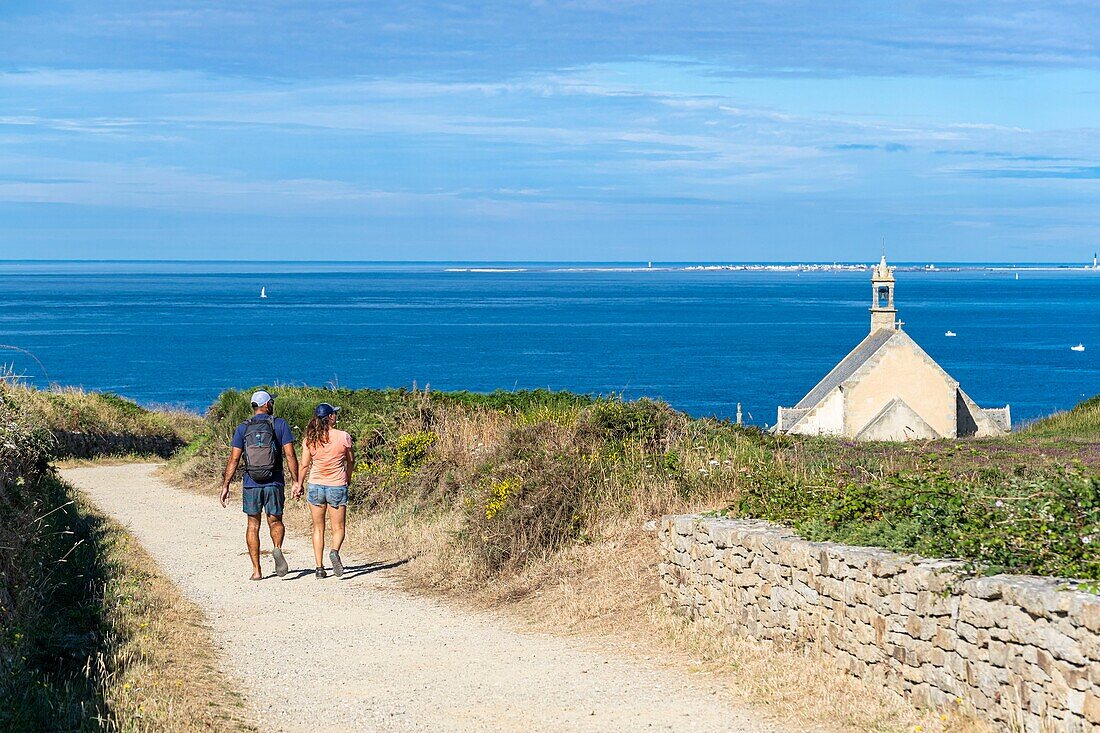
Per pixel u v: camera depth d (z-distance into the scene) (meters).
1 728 8.23
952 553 9.20
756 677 10.20
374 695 10.17
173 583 15.53
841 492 12.23
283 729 9.12
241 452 16.27
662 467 16.59
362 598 14.92
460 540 16.78
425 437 21.78
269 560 17.72
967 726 8.20
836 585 10.05
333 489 16.33
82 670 10.22
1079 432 28.12
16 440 14.59
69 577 14.00
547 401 24.28
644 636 12.30
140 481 29.84
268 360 135.50
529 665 11.31
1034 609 7.70
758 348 160.38
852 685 9.61
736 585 11.74
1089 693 7.21
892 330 58.41
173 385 106.06
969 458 18.75
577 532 15.79
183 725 8.74
